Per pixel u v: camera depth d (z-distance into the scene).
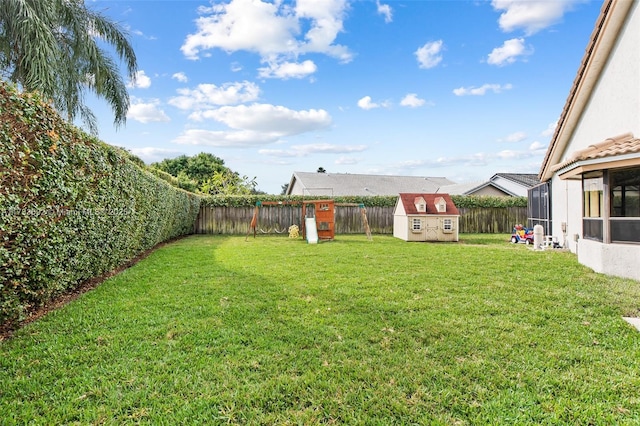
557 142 9.45
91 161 4.71
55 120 3.76
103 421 1.96
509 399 2.17
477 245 10.88
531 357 2.72
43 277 3.71
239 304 4.10
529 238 11.30
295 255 8.30
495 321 3.53
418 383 2.36
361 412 2.06
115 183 5.74
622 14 6.54
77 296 4.46
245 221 16.92
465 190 22.92
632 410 2.06
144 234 8.05
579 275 5.75
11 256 3.10
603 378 2.41
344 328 3.34
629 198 5.80
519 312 3.82
